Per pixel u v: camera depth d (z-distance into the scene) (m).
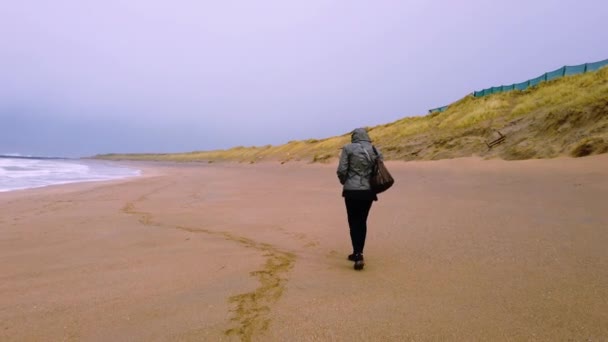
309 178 17.28
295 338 2.15
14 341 2.20
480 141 19.08
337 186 12.74
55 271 3.63
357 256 3.49
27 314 2.58
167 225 6.22
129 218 7.01
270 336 2.18
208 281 3.21
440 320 2.34
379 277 3.24
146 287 3.10
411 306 2.57
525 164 12.37
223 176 22.14
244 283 3.14
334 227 5.67
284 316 2.45
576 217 5.07
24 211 8.01
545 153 13.24
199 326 2.32
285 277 3.29
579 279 2.93
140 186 14.76
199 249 4.46
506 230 4.65
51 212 7.86
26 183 16.14
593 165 9.55
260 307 2.61
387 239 4.66
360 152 3.60
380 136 34.78
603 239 3.97
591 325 2.21
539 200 6.56
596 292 2.67
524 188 8.07
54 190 12.95
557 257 3.50
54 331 2.32
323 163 31.80
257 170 29.66
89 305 2.73
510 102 24.48
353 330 2.23
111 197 10.82
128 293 2.96
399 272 3.36
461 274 3.21
